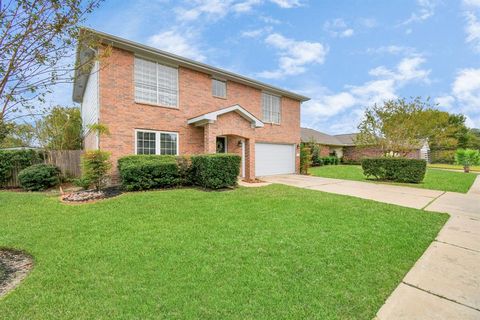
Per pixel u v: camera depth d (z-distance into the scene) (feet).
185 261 12.54
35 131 40.98
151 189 31.55
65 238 15.53
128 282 10.63
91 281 10.71
